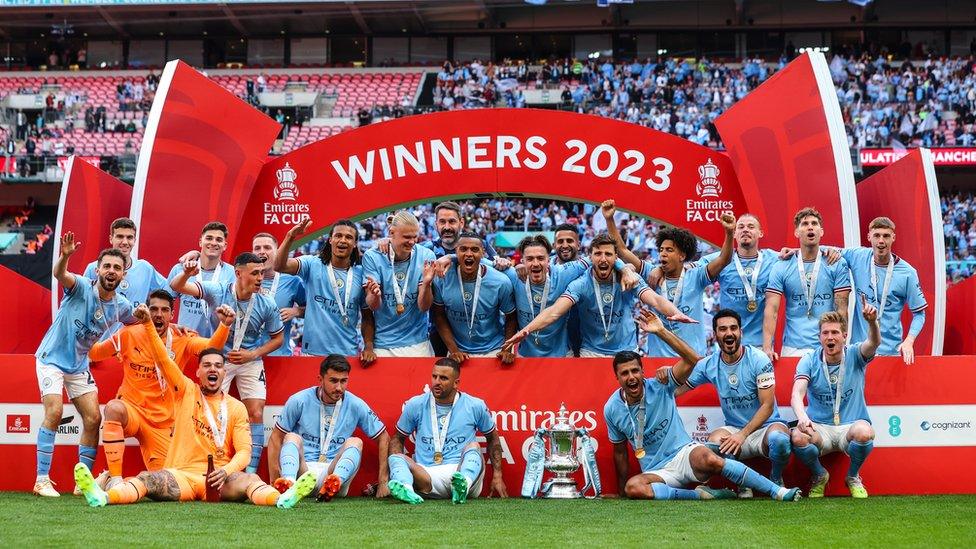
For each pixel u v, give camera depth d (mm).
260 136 9398
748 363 7012
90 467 7219
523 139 9250
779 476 7016
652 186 9234
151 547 4730
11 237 29203
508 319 8227
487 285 8039
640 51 35344
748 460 7285
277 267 7898
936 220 9055
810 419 7152
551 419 7523
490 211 27594
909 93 30516
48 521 5559
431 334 9125
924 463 7336
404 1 33281
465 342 8180
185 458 6730
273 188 9375
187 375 7359
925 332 9031
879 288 8281
